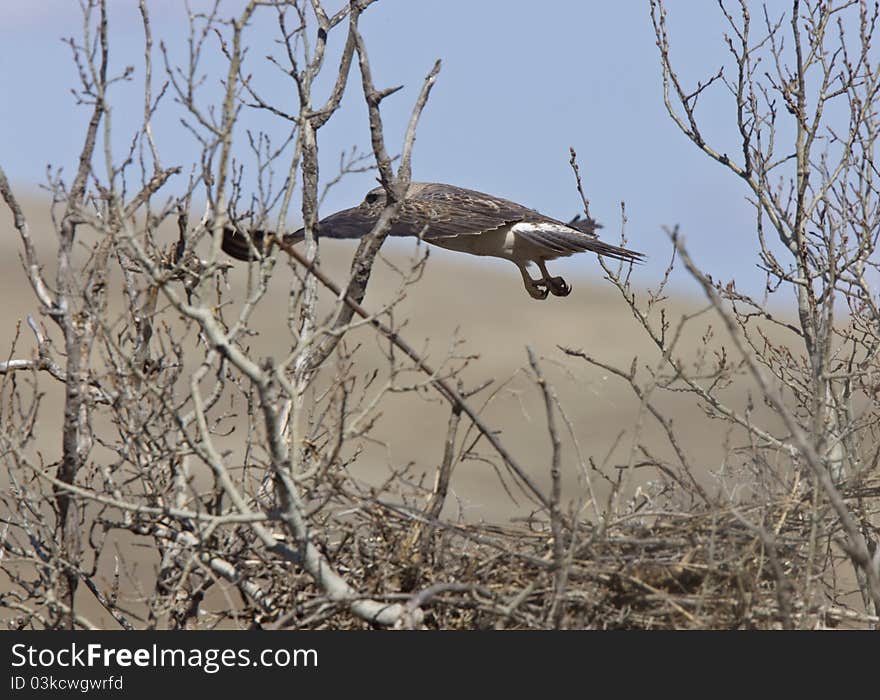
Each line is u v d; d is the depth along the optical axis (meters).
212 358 18.02
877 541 20.94
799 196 24.45
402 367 18.50
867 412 21.89
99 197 20.34
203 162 18.11
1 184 20.89
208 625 19.81
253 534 20.23
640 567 18.06
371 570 18.86
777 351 25.23
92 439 20.64
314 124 24.64
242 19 17.45
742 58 25.20
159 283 16.77
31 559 19.33
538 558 17.75
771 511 18.91
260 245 20.39
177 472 20.70
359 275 22.92
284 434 20.56
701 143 25.62
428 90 24.25
